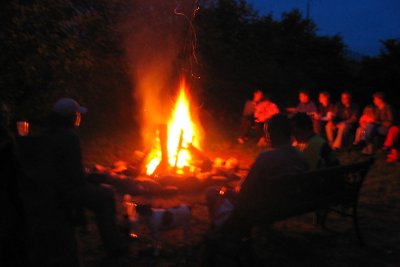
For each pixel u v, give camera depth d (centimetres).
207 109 1452
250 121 1111
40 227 349
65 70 819
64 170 364
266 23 1686
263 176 419
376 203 648
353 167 475
